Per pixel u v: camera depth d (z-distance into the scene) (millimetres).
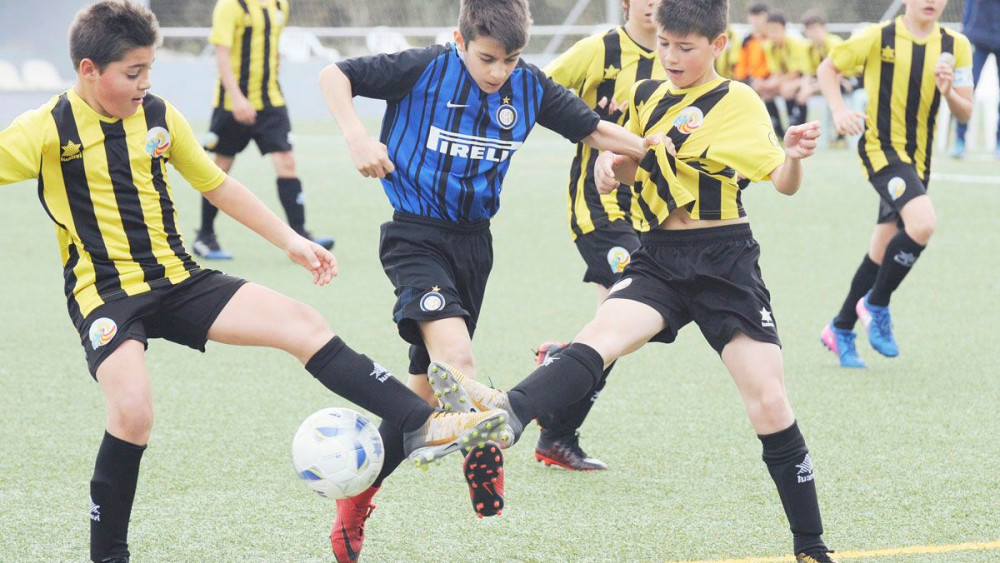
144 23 11078
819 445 16812
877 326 21531
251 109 32438
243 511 14016
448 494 14766
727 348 11969
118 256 11367
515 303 27578
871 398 19438
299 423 17891
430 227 13102
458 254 13203
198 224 39594
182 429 17500
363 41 90375
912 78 21609
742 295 11953
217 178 12109
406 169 13062
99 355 11055
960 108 21688
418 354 13461
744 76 62281
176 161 12000
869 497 14523
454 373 11141
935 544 12875
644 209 12625
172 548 12789
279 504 14281
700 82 12766
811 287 29406
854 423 17953
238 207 12219
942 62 20406
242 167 56656
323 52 85375
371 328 24703
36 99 76562
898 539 13039
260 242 36562
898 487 14898
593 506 14344
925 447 16672
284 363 21891
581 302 27672
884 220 21625
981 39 51594
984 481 15109
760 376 11766
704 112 12547
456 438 10828
